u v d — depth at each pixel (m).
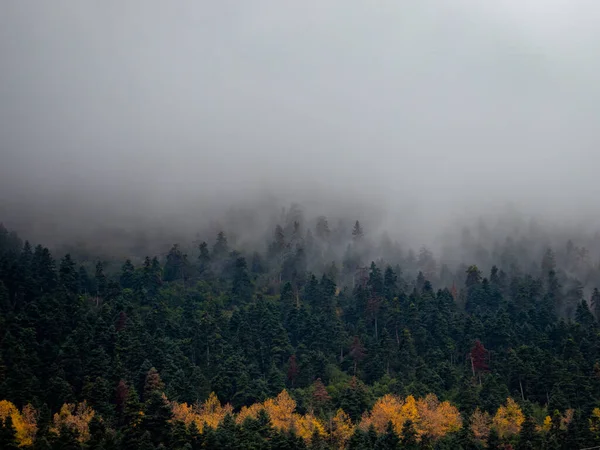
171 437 138.12
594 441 139.50
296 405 155.12
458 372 173.38
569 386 157.50
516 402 157.88
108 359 159.75
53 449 130.88
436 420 146.88
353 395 156.12
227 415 143.25
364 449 137.75
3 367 145.62
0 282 177.75
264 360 175.62
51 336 164.62
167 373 159.25
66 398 144.25
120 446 135.62
